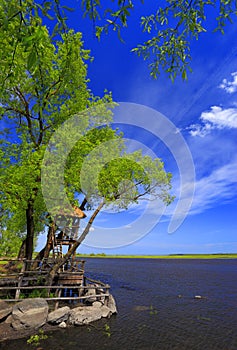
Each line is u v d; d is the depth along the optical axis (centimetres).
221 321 1533
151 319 1522
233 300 2200
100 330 1238
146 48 422
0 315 1129
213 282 3494
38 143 1838
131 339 1156
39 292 1552
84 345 1055
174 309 1814
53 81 1673
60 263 1567
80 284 1730
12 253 2242
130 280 3603
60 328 1214
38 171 1373
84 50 1738
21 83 1552
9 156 1692
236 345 1157
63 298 1321
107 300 1598
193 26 362
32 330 1149
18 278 1526
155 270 5834
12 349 977
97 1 292
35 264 1822
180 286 3034
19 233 2216
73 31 1530
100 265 7881
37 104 418
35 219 1881
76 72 1589
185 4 351
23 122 1925
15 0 298
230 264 9281
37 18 292
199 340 1206
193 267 7294
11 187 1405
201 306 1936
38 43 284
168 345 1127
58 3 283
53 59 1531
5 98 1608
